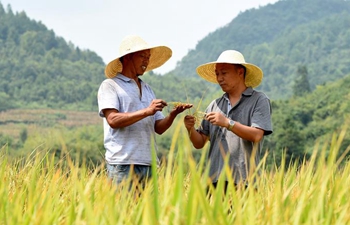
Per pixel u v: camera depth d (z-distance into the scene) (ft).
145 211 10.19
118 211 12.14
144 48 21.49
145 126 21.36
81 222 11.27
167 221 10.23
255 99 21.77
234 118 21.90
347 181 14.26
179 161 10.52
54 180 14.89
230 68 21.95
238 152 21.30
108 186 13.62
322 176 12.74
